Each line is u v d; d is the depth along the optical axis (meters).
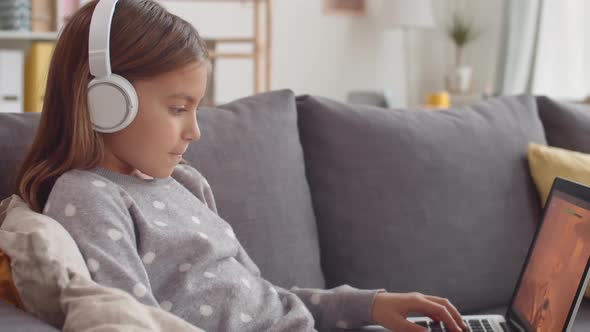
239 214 1.35
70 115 1.00
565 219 1.22
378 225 1.53
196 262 1.05
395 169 1.57
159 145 1.01
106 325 0.69
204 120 1.39
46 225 0.87
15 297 0.85
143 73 0.98
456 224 1.59
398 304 1.16
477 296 1.60
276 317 1.10
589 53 4.56
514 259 1.65
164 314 0.76
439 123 1.68
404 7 5.29
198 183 1.20
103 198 0.96
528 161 1.75
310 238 1.47
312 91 5.99
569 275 1.10
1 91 3.18
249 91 5.81
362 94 5.28
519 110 1.83
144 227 1.02
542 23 4.83
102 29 0.96
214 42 4.04
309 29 5.94
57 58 1.02
